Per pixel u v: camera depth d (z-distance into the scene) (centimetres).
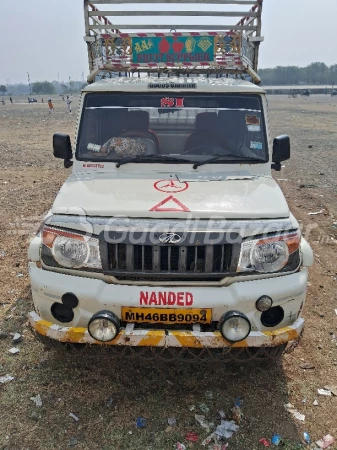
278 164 407
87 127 389
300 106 4350
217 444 276
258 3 445
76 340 282
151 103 389
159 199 304
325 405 311
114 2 450
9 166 1160
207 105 391
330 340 389
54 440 277
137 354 304
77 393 318
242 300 276
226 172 375
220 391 324
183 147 395
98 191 323
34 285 292
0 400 308
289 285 284
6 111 3934
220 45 417
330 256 574
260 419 298
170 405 310
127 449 272
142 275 278
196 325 281
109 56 423
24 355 357
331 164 1205
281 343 286
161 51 420
